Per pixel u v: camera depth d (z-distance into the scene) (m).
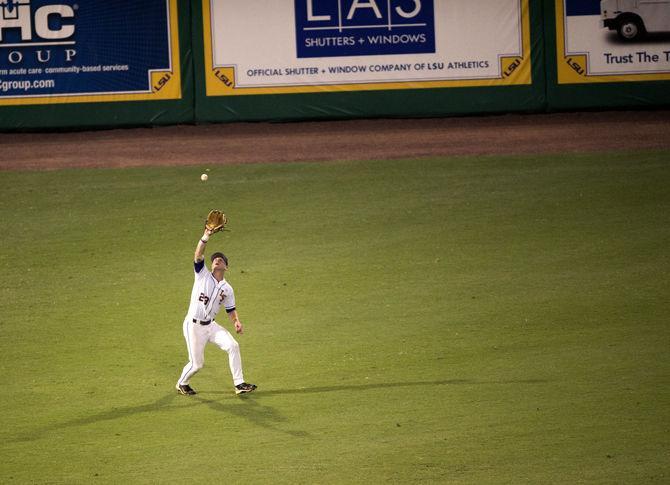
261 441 43.59
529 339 55.28
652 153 89.50
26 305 62.12
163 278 66.31
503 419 45.25
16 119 100.12
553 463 40.72
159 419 46.22
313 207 79.31
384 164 89.31
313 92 100.06
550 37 99.31
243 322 59.19
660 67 99.12
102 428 45.28
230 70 99.94
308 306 61.31
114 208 80.19
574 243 70.50
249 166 89.81
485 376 50.47
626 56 99.12
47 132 100.62
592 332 55.97
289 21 99.25
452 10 99.06
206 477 40.09
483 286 63.56
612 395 47.50
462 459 41.34
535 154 90.62
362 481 39.47
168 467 41.16
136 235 74.44
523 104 100.19
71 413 47.03
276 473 40.34
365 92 100.00
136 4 99.00
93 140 98.62
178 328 58.34
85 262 69.44
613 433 43.44
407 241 71.88
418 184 83.94
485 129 98.00
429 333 56.53
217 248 71.50
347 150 93.44
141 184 85.75
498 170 86.81
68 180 87.25
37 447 43.38
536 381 49.59
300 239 72.81
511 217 76.00
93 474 40.66
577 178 84.06
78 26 98.94
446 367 51.81
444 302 61.19
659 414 45.16
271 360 53.50
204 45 99.62
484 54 99.56
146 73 99.88
